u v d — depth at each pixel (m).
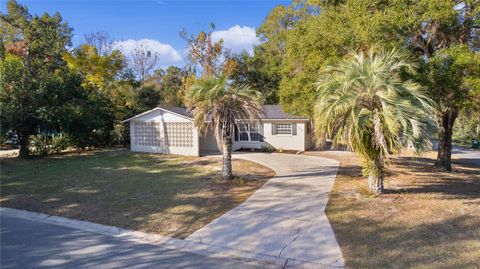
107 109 20.95
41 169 13.53
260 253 5.33
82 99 18.92
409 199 8.27
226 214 7.36
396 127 7.24
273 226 6.52
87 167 14.01
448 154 13.62
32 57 22.28
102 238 6.11
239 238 5.98
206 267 4.84
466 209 7.34
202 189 9.82
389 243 5.48
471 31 10.74
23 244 5.80
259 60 34.12
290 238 5.89
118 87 28.73
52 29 25.83
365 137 8.06
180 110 19.62
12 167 14.11
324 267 4.77
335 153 19.08
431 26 10.19
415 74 9.38
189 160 16.06
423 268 4.52
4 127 15.30
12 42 26.50
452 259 4.76
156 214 7.46
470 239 5.54
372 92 7.69
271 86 33.75
